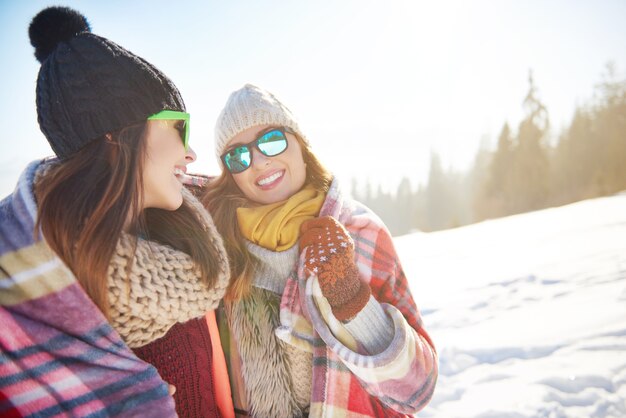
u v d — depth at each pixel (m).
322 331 1.05
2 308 0.77
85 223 0.77
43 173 0.83
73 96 0.80
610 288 3.35
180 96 0.96
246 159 1.29
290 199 1.27
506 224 11.64
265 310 1.20
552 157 40.31
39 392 0.79
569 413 1.87
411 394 1.07
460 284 4.54
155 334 0.89
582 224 7.73
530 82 37.81
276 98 1.35
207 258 0.97
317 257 1.06
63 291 0.79
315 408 1.12
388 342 1.07
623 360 2.19
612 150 35.19
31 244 0.78
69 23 0.86
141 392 0.85
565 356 2.35
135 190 0.84
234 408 1.22
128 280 0.81
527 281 4.09
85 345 0.81
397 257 1.32
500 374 2.31
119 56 0.83
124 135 0.82
